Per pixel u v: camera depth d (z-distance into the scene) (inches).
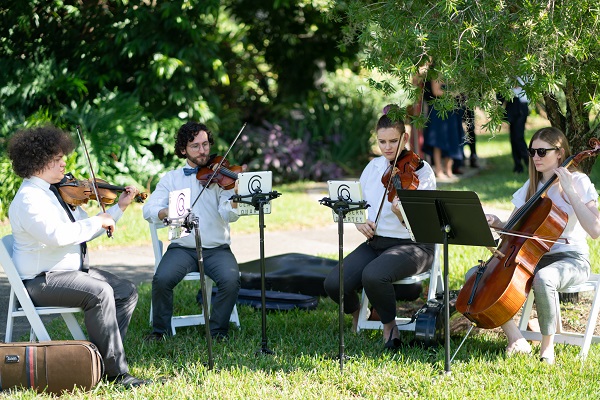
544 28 163.5
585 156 191.3
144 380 180.4
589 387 170.9
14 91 441.1
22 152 177.6
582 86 197.9
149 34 447.8
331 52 534.0
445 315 179.3
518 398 165.0
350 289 208.2
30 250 179.9
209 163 220.7
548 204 188.9
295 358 192.2
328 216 395.2
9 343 172.4
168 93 462.9
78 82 438.3
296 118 529.0
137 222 379.9
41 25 462.0
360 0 196.1
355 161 539.8
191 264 214.5
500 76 174.7
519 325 205.2
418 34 170.2
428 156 506.0
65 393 171.5
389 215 210.7
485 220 168.9
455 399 164.9
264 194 190.4
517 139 495.5
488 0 168.2
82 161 414.0
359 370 183.0
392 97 534.0
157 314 211.5
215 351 200.7
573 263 192.9
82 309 178.9
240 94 535.8
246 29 534.3
